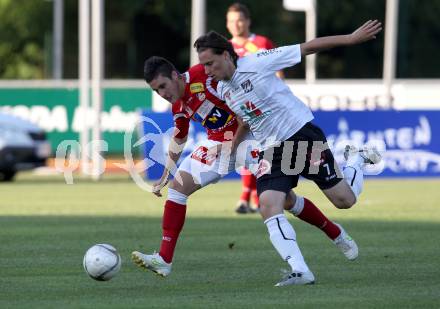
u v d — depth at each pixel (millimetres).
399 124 62469
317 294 22891
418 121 62625
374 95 70625
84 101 67938
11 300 22547
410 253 29797
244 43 39844
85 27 67250
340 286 23984
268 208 24250
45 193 54594
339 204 25562
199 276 25859
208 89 25359
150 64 25203
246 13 39781
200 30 65062
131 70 131000
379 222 38500
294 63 24219
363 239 33188
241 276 25812
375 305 21516
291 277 24062
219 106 25641
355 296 22609
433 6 130625
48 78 120875
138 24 130500
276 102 24312
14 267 27484
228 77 24172
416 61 131875
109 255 24484
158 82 25156
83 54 67500
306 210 26172
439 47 132500
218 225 37688
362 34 23859
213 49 23875
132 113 70312
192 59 65312
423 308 21188
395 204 46375
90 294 23312
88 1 67000
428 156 62844
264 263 28047
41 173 74375
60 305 21875
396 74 126438
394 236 33969
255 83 24156
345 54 132625
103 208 45438
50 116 71438
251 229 36375
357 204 46438
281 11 124062
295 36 124312
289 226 24188
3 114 65438
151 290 23844
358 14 127312
